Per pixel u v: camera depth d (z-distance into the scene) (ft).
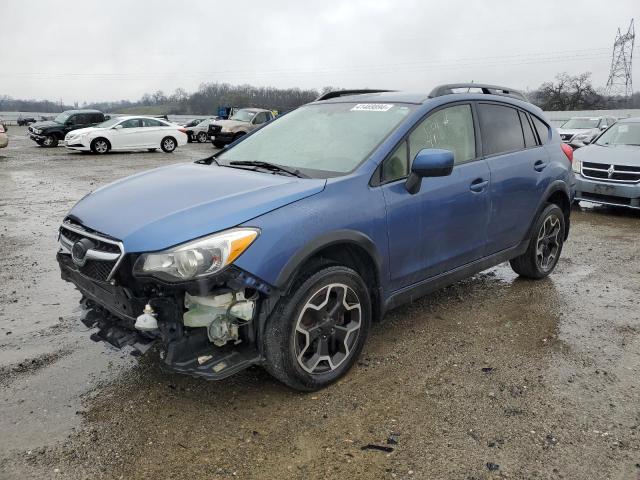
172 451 8.72
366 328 11.18
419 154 11.09
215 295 8.87
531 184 15.40
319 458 8.57
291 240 9.46
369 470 8.29
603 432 9.25
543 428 9.35
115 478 8.11
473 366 11.58
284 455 8.64
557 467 8.37
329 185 10.44
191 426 9.39
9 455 8.57
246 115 78.64
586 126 70.59
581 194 29.91
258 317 9.57
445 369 11.44
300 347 10.10
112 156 65.62
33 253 20.49
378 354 12.10
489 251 14.48
